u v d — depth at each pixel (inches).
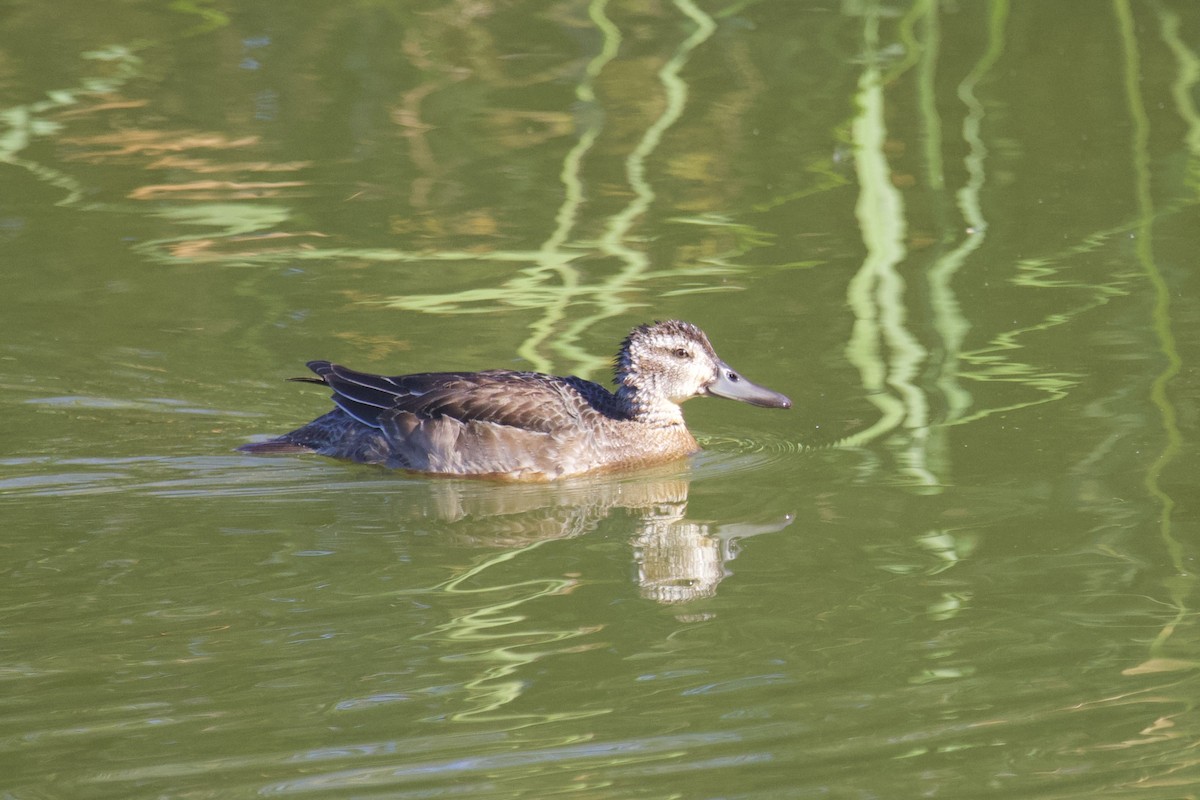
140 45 928.3
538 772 313.9
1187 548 423.8
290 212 730.8
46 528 455.8
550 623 389.1
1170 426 511.2
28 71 887.1
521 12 973.2
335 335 608.4
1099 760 318.3
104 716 338.6
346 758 320.2
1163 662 360.8
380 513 479.2
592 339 603.5
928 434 517.0
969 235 698.2
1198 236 687.1
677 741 326.3
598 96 858.8
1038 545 430.9
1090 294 632.4
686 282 656.4
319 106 853.2
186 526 460.1
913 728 331.6
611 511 481.7
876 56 888.3
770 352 587.8
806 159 781.3
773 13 958.4
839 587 408.5
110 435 533.0
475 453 520.1
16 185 753.6
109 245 693.3
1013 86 861.2
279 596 406.3
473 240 703.1
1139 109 768.3
